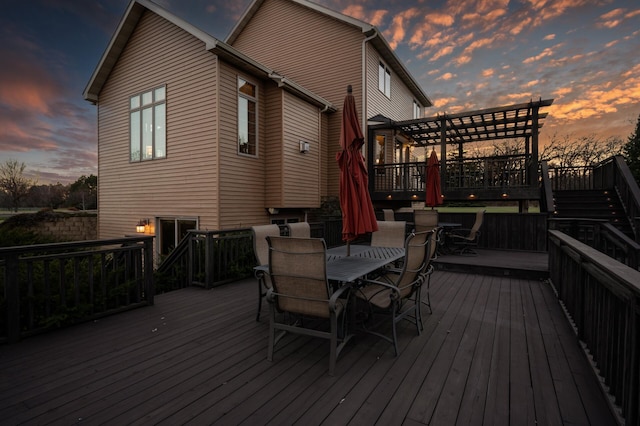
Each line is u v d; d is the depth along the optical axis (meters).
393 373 2.33
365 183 3.72
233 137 7.73
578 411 1.87
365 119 10.48
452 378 2.26
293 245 2.45
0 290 3.01
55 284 3.40
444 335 3.08
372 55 11.00
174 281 5.30
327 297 2.37
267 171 8.70
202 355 2.64
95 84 9.53
